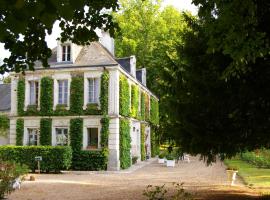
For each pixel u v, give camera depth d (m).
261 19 8.73
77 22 6.46
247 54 7.67
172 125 12.26
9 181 13.07
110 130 25.89
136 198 12.99
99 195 13.93
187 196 9.05
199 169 25.78
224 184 16.66
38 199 13.12
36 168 24.72
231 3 7.03
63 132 27.17
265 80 10.08
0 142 30.78
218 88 10.95
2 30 2.33
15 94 28.44
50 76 27.69
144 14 47.72
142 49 47.03
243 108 10.64
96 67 26.39
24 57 6.54
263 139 11.29
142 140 35.03
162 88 12.78
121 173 23.61
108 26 6.77
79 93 26.80
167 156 28.86
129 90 29.41
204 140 11.48
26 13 2.32
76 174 23.33
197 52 12.01
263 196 12.83
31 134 27.94
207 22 8.43
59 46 27.73
